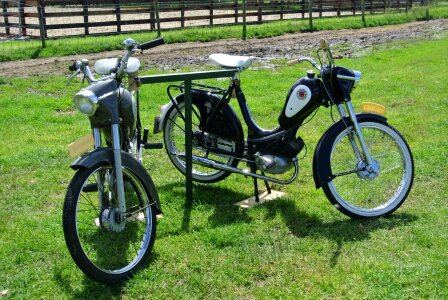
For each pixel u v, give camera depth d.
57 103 8.93
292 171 5.69
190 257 3.95
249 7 24.62
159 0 22.12
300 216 4.61
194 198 5.03
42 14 15.78
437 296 3.40
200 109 5.05
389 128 4.59
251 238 4.21
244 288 3.59
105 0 21.81
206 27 20.55
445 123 7.23
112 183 3.78
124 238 4.22
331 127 4.52
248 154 4.87
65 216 3.41
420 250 3.97
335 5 26.92
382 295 3.43
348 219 4.54
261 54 15.33
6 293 3.54
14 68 12.80
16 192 5.25
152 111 8.35
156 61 13.92
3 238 4.28
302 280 3.64
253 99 9.00
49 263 3.92
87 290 3.57
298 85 4.55
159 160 6.11
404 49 15.59
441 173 5.46
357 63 12.97
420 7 29.91
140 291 3.55
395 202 4.55
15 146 6.62
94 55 15.05
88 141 3.79
